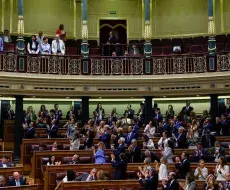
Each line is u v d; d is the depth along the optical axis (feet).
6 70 71.92
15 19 85.76
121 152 49.42
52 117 69.97
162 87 75.72
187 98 80.33
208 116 69.97
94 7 89.35
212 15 76.18
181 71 75.56
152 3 89.81
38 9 87.20
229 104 73.26
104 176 45.96
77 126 63.16
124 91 76.13
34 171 55.67
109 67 76.54
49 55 74.79
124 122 67.82
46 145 59.82
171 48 81.61
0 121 76.89
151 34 89.04
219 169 46.06
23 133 67.77
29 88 73.05
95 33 88.94
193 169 50.14
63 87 74.95
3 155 56.85
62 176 49.55
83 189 43.39
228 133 63.93
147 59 76.48
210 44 74.90
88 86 75.77
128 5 89.66
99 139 58.08
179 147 57.41
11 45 76.84
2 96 75.10
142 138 62.28
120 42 88.99
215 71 73.87
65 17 88.58
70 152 55.67
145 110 75.82
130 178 49.55
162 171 46.26
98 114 70.18
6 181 48.08
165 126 61.93
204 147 56.95
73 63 75.92
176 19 89.04
